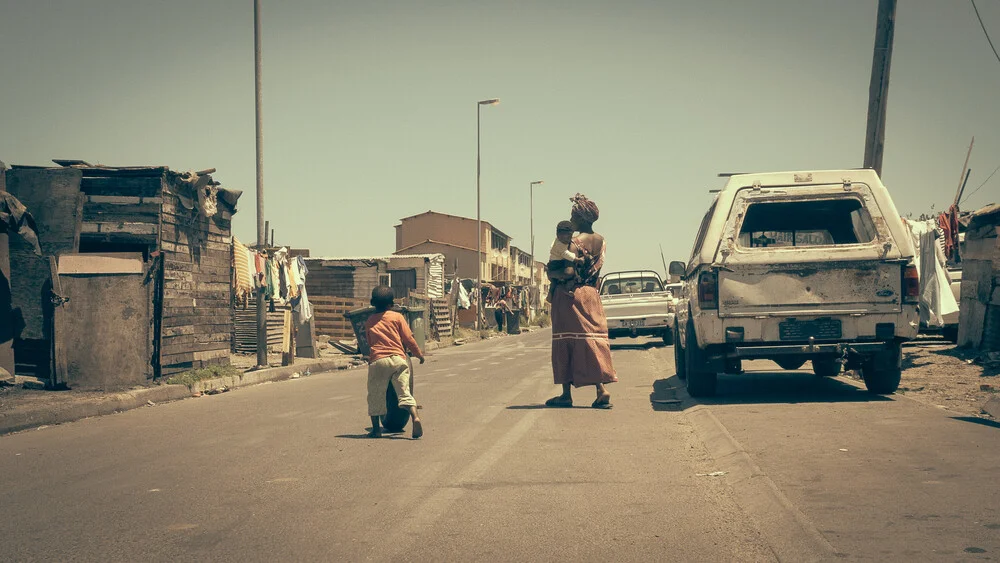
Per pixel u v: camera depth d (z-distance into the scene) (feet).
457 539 14.49
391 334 26.23
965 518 14.08
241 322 75.92
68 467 22.34
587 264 32.14
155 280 45.62
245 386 49.83
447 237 278.46
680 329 40.47
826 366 41.34
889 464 18.43
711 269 30.25
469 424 28.43
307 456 22.95
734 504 16.61
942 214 51.31
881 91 42.68
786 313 29.86
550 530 14.96
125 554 14.01
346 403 36.70
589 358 31.65
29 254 42.60
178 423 31.32
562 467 20.58
